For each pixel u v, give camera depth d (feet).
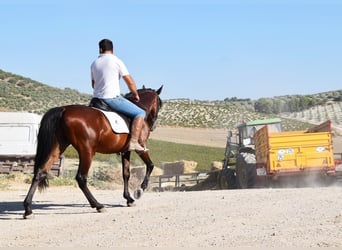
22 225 29.09
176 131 282.97
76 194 45.85
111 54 33.99
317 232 25.67
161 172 107.86
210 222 28.53
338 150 148.66
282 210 31.45
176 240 24.80
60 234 26.81
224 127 335.67
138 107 34.47
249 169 63.72
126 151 34.60
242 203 34.27
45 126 31.40
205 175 91.56
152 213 31.89
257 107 487.61
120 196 42.57
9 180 69.72
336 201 33.88
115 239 25.38
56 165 81.71
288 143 60.23
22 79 405.80
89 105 34.04
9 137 86.58
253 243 23.91
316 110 462.60
